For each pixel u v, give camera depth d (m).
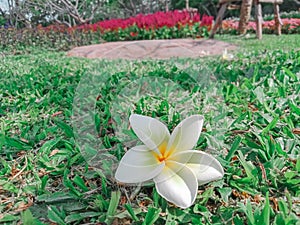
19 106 0.36
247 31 1.79
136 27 1.58
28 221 0.15
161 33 1.57
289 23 1.98
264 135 0.23
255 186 0.19
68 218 0.16
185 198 0.15
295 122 0.27
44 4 2.20
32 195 0.19
